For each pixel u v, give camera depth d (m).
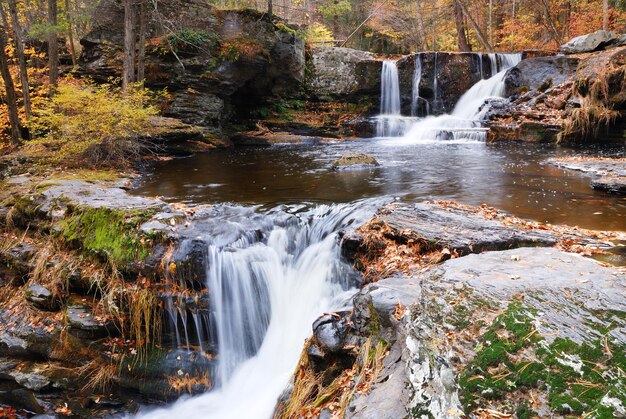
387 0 26.44
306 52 18.86
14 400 5.23
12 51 15.44
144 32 13.11
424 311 2.50
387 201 6.44
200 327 5.17
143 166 10.66
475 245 4.34
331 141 15.36
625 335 2.00
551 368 1.91
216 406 4.78
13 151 11.80
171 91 14.23
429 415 2.06
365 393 2.67
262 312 5.39
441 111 18.08
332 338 3.50
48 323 5.59
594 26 22.69
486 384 1.94
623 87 12.03
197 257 5.20
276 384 4.53
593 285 2.49
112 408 5.00
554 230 4.94
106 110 9.90
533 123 13.03
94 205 6.03
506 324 2.18
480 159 10.41
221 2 20.33
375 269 4.56
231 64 14.56
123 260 5.36
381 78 18.42
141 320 5.21
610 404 1.70
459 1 23.36
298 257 5.63
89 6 14.59
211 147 13.45
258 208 6.45
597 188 7.07
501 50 26.66
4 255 6.49
